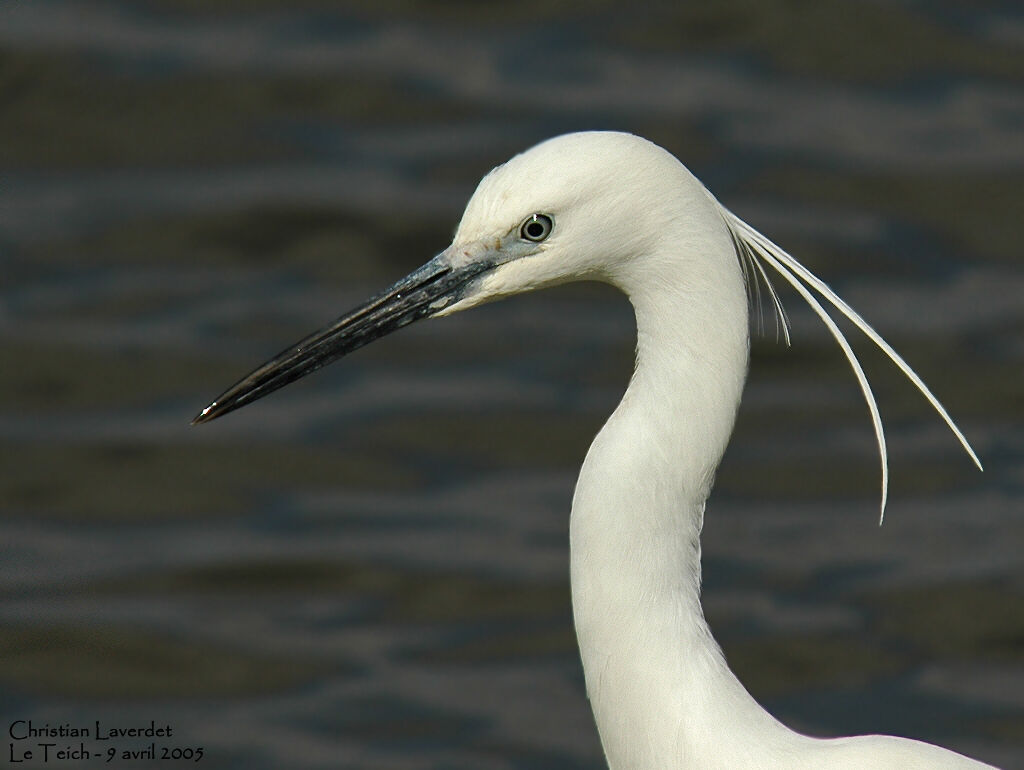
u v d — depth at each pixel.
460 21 15.98
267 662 10.88
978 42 15.63
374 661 10.85
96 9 16.05
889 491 11.96
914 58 15.49
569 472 12.15
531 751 10.07
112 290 13.50
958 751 9.93
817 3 15.95
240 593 11.36
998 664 10.65
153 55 15.59
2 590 11.27
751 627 10.90
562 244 5.88
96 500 12.09
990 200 14.01
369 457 12.36
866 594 11.12
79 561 11.55
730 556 11.48
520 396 12.73
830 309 13.26
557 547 11.59
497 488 12.07
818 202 13.95
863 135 14.60
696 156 14.27
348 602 11.26
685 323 5.78
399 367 13.18
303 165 14.59
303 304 13.38
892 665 10.66
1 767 9.98
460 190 14.17
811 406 12.77
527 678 10.66
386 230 13.97
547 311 13.64
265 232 14.01
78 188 14.42
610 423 5.97
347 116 15.00
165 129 14.95
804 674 10.64
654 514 5.84
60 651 10.93
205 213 14.11
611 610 5.89
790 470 12.21
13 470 12.20
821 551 11.49
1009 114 14.84
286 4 16.11
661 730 5.88
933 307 13.22
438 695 10.55
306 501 12.07
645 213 5.72
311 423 12.67
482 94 15.04
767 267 13.47
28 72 15.30
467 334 13.42
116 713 10.52
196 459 12.35
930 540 11.50
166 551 11.62
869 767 5.92
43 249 13.81
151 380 12.80
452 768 9.90
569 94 14.98
